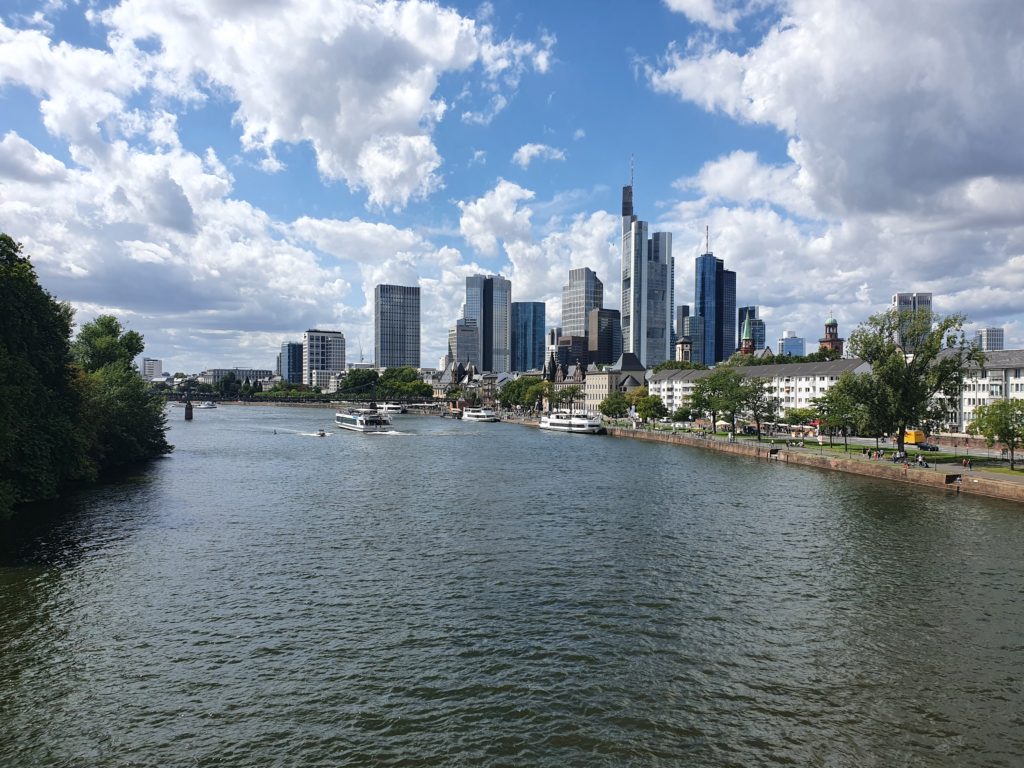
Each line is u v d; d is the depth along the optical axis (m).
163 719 31.31
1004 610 46.47
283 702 32.81
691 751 28.98
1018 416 103.12
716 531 69.50
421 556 58.66
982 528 71.62
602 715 31.83
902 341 121.12
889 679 35.91
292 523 72.00
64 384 89.69
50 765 27.75
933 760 28.52
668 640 40.66
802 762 28.27
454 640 40.25
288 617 43.81
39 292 81.31
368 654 38.22
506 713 31.91
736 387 178.62
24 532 66.25
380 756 28.42
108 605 45.78
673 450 162.12
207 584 50.47
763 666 37.28
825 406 145.62
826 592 50.03
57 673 35.75
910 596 49.25
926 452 128.62
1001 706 33.12
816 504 85.69
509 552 60.22
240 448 162.25
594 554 59.78
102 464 116.94
